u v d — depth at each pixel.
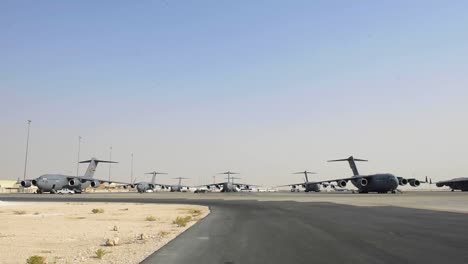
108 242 18.59
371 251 14.97
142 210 45.94
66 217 35.62
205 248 16.45
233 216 34.34
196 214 38.59
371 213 35.88
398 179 109.31
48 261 14.47
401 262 12.78
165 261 13.63
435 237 18.95
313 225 25.27
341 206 47.97
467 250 15.12
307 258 13.72
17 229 25.53
